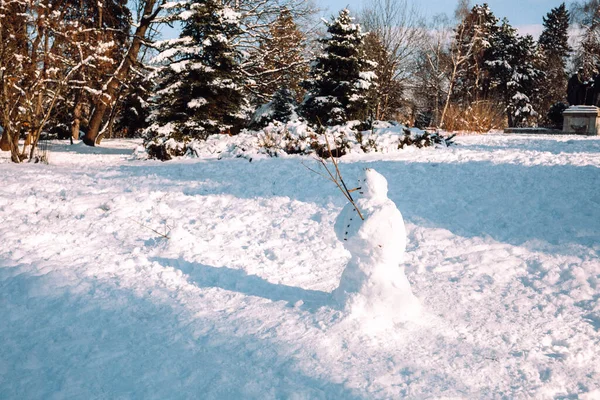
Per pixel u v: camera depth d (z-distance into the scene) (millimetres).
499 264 5883
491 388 3391
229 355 3799
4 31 17328
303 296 4977
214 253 6430
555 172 9789
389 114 40281
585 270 5547
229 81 19422
